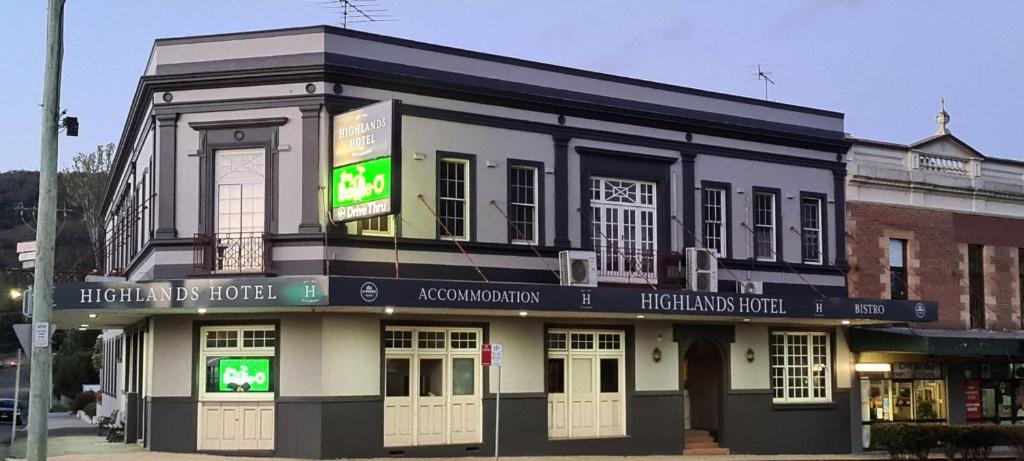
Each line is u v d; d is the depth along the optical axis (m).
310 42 22.91
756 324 28.86
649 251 27.00
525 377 24.98
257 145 22.94
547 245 25.39
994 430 25.61
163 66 23.34
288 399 22.33
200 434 22.84
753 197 29.03
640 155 27.02
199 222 22.94
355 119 21.94
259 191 23.03
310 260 22.41
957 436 25.30
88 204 62.25
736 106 28.94
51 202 16.62
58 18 16.77
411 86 23.69
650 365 26.94
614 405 26.47
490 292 22.39
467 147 24.47
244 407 22.70
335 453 22.19
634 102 27.11
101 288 21.45
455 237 24.23
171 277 22.83
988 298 33.94
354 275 22.75
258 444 22.55
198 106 23.16
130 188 30.78
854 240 31.05
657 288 26.75
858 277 30.94
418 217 23.67
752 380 28.58
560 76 26.03
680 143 27.77
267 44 23.08
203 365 23.05
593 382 26.22
